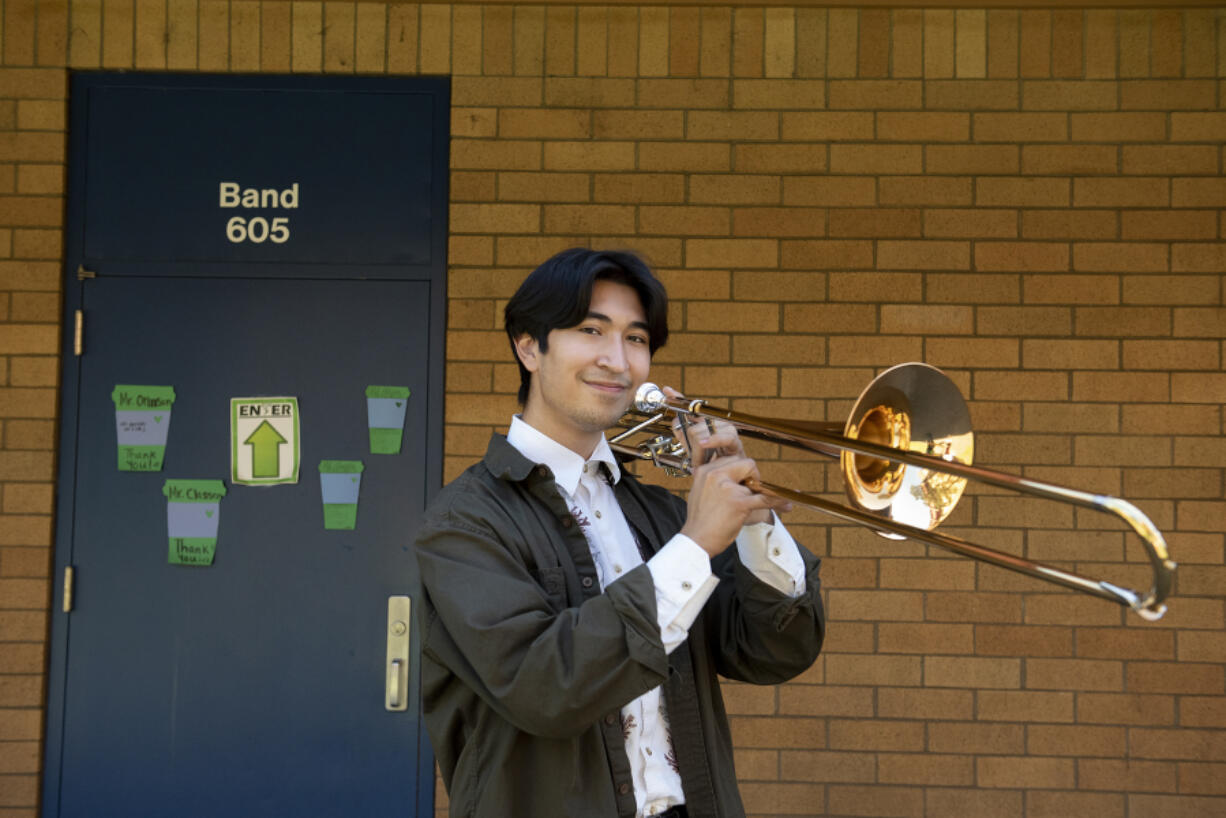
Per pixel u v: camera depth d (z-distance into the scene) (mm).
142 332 3518
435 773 3422
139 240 3535
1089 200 3521
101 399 3502
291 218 3547
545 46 3566
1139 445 3463
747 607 1674
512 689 1414
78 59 3551
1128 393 3477
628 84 3561
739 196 3539
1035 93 3539
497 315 3516
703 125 3553
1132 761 3379
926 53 3553
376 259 3535
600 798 1516
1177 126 3523
